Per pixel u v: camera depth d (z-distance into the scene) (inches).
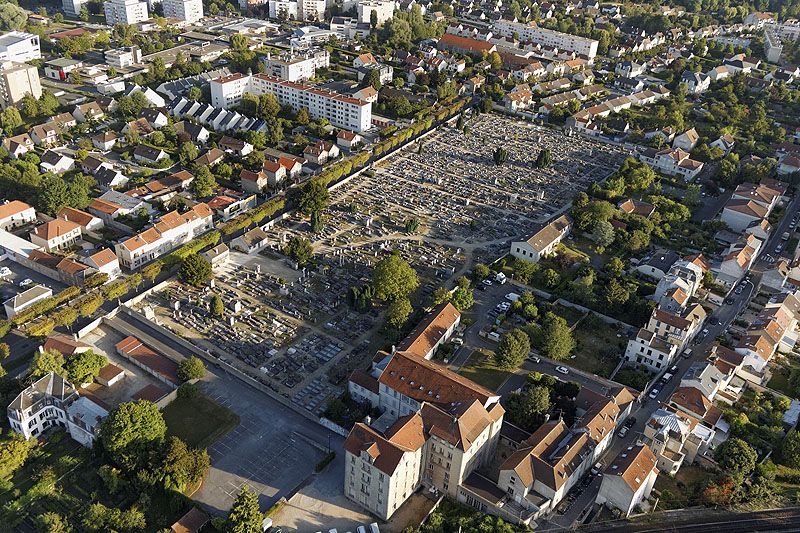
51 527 7775.6
